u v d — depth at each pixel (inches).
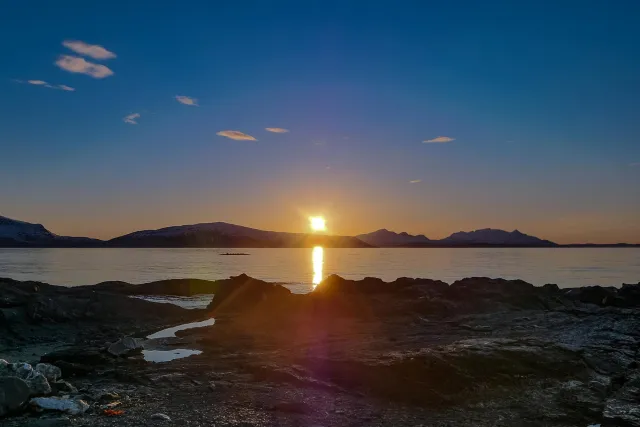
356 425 346.6
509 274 2551.7
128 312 803.4
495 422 356.8
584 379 443.8
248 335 661.9
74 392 405.7
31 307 724.0
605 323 703.1
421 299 880.9
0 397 341.4
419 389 409.1
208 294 1241.4
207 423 336.5
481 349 473.4
